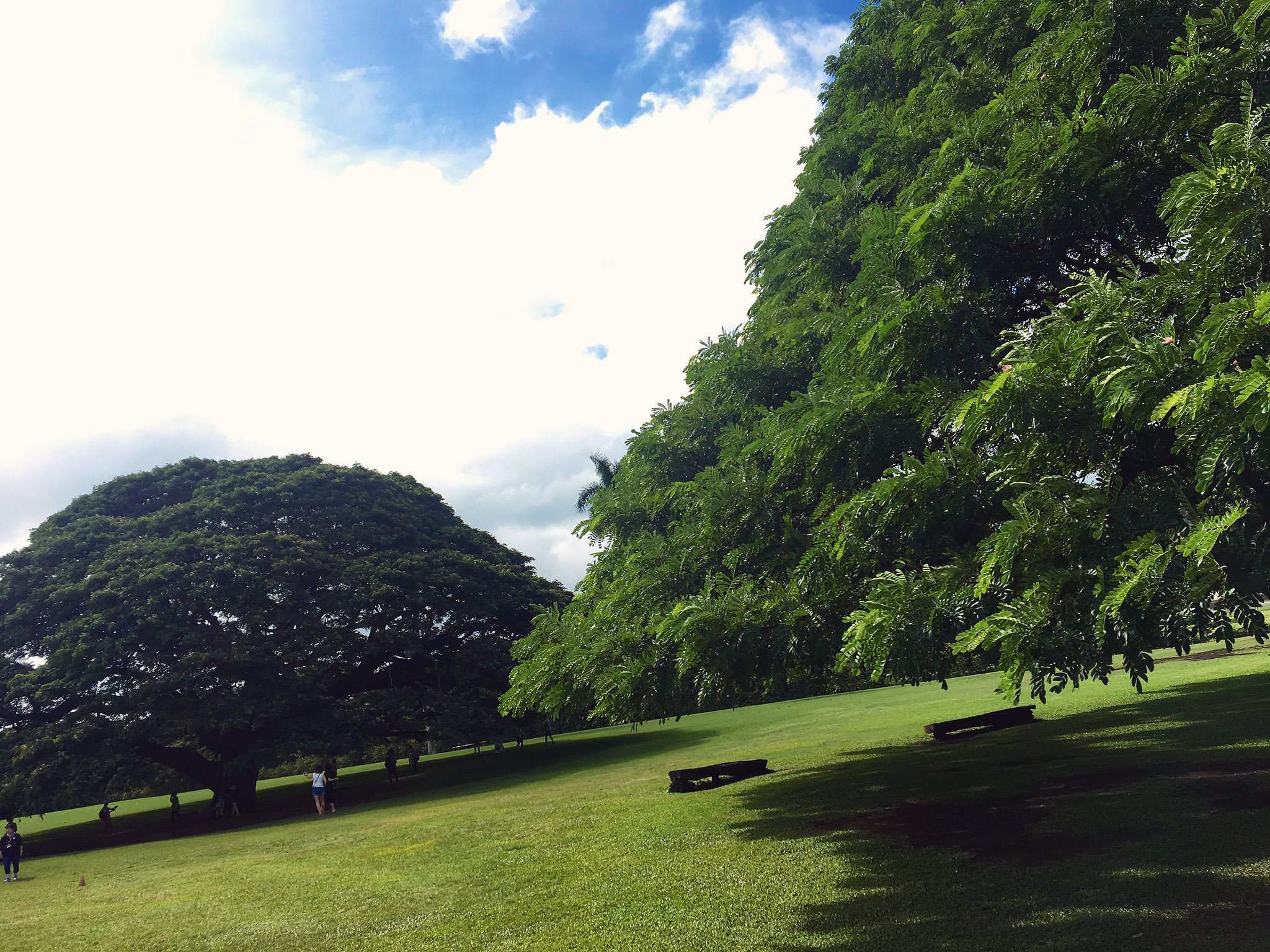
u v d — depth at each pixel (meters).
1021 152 6.52
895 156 10.14
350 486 35.31
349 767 45.03
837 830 9.27
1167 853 6.41
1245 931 4.79
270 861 14.20
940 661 6.24
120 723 24.72
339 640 27.70
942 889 6.50
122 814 35.03
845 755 15.88
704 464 11.31
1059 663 4.98
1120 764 10.19
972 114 8.96
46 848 24.64
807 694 40.38
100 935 9.55
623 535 12.09
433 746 47.56
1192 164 4.68
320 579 29.61
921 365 7.39
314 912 9.12
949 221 6.90
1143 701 16.16
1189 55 5.51
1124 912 5.39
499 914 7.76
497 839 12.65
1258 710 12.43
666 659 8.77
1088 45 6.80
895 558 7.31
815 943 5.75
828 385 7.77
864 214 9.39
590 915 7.24
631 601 9.80
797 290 11.67
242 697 25.20
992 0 9.17
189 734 27.67
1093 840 7.13
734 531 9.21
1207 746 10.26
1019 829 7.96
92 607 25.69
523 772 25.80
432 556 33.19
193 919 9.80
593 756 26.80
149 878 14.41
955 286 7.44
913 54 11.33
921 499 5.70
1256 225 4.31
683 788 14.49
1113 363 4.52
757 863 8.23
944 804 9.70
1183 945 4.73
